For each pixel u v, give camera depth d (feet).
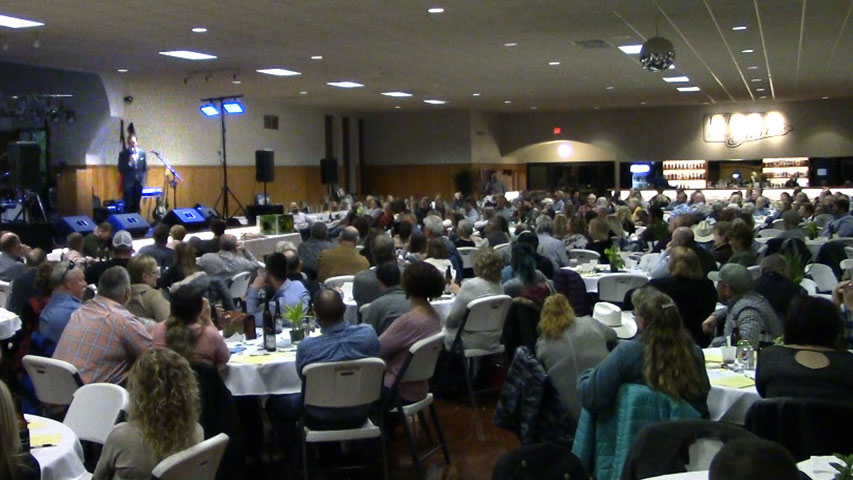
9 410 8.57
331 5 31.71
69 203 52.60
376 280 21.34
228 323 18.17
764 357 11.94
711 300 18.72
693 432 9.91
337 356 14.83
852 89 70.74
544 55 46.52
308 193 78.95
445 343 21.54
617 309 18.57
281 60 47.01
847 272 25.81
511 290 21.31
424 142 86.63
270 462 17.65
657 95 73.15
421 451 18.26
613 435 12.14
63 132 52.75
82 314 15.39
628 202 57.72
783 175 83.30
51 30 36.55
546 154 91.45
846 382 11.25
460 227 35.17
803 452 10.56
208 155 65.62
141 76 54.03
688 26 38.01
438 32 38.40
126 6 31.32
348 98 70.69
